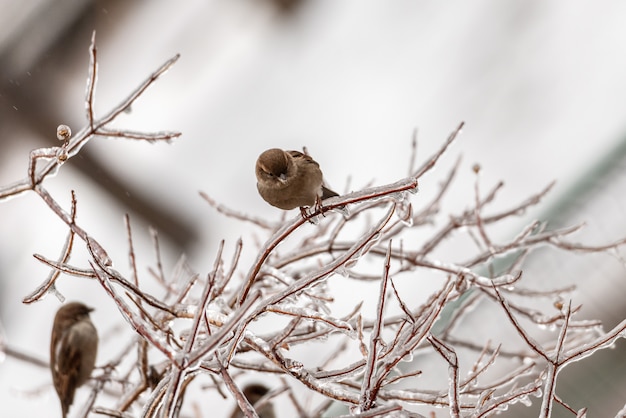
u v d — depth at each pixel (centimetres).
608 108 1956
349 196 541
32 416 1377
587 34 2155
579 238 947
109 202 1753
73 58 1883
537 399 845
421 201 1855
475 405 569
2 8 1795
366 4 2266
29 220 1780
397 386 834
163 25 2066
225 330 483
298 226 553
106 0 1888
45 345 1609
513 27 2211
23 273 1723
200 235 1764
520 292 805
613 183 980
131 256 674
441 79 2127
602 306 888
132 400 694
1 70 1772
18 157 1761
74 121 1812
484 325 867
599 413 823
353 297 1584
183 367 482
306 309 555
